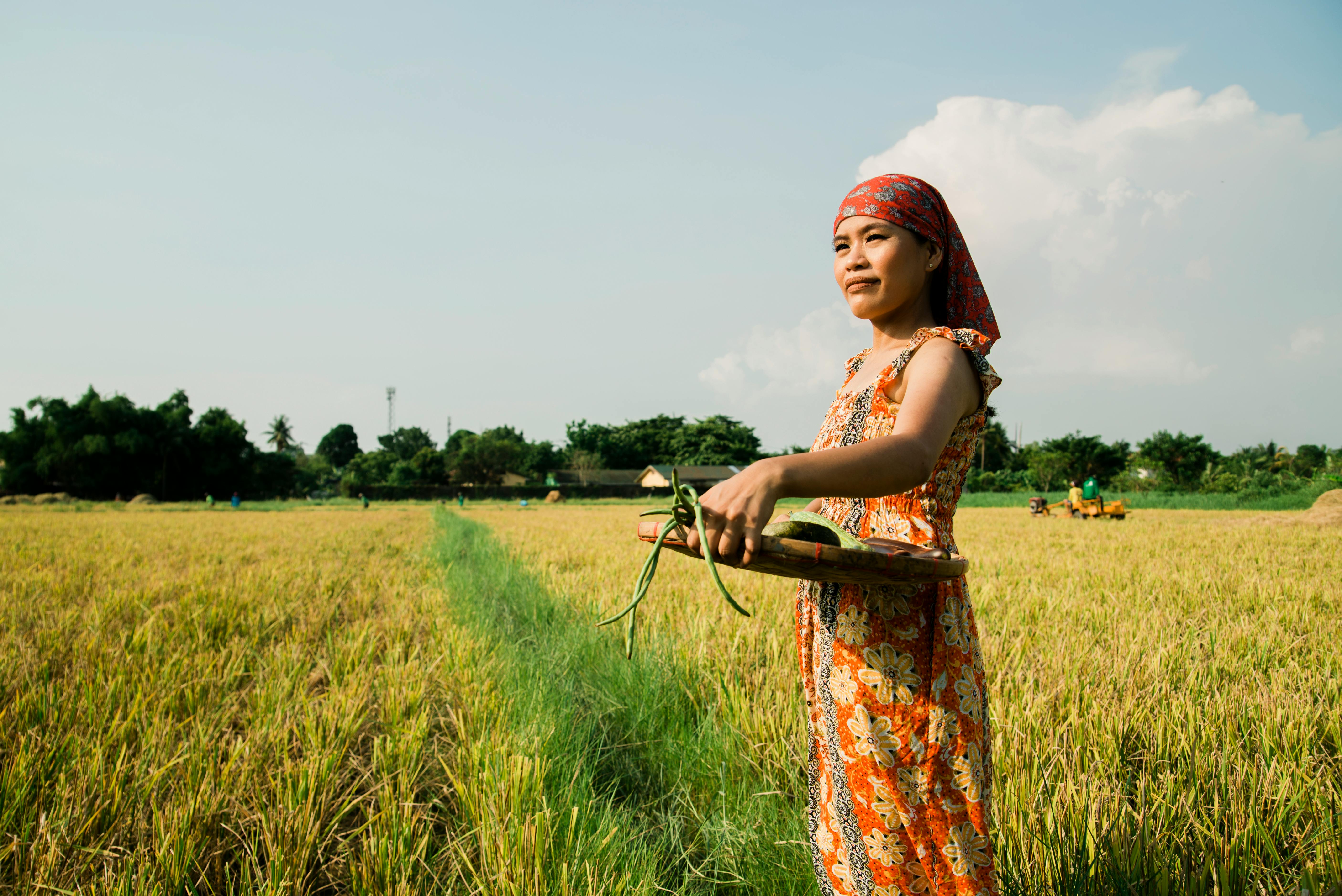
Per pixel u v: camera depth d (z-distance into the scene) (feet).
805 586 5.11
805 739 9.75
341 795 9.27
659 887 7.30
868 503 4.48
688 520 3.32
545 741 9.86
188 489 233.35
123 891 6.87
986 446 279.28
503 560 35.27
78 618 19.94
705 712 11.77
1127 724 9.84
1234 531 54.44
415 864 7.79
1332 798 7.66
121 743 10.00
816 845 5.16
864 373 4.83
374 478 286.05
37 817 8.18
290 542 52.01
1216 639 14.97
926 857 4.09
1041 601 20.10
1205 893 6.24
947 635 4.14
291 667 13.98
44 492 216.95
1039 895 6.38
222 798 8.57
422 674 13.48
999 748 8.79
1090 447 205.57
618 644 15.46
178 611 19.99
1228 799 7.64
